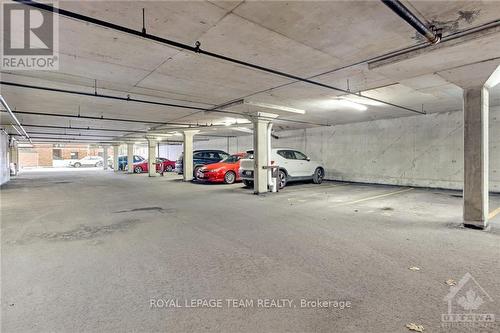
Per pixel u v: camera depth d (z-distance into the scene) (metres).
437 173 9.12
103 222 4.96
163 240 3.89
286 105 7.71
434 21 2.91
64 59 3.99
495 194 7.77
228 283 2.57
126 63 4.18
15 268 2.96
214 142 19.62
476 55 3.53
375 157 10.77
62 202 7.13
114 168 22.83
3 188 10.34
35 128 12.99
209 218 5.20
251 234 4.14
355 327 1.89
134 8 2.65
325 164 12.58
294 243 3.72
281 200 7.18
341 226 4.55
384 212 5.61
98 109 8.10
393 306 2.15
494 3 2.56
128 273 2.82
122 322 1.99
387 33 3.20
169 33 3.20
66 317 2.05
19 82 5.17
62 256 3.30
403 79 4.64
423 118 9.43
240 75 4.85
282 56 3.93
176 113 8.89
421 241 3.73
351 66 4.36
